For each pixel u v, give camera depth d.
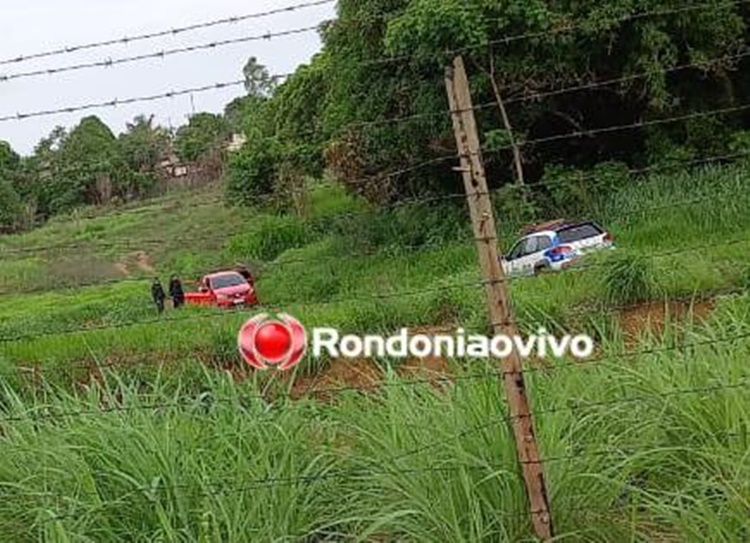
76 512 4.90
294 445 5.34
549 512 4.50
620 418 5.30
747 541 4.27
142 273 29.80
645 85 25.84
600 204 24.52
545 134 28.95
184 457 5.09
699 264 13.10
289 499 4.90
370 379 7.47
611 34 25.20
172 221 31.94
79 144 26.91
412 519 4.64
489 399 4.99
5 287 25.11
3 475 5.45
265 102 39.44
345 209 35.41
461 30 24.48
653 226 20.14
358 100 29.00
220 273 27.38
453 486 4.63
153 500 4.75
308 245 33.41
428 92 27.14
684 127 27.12
